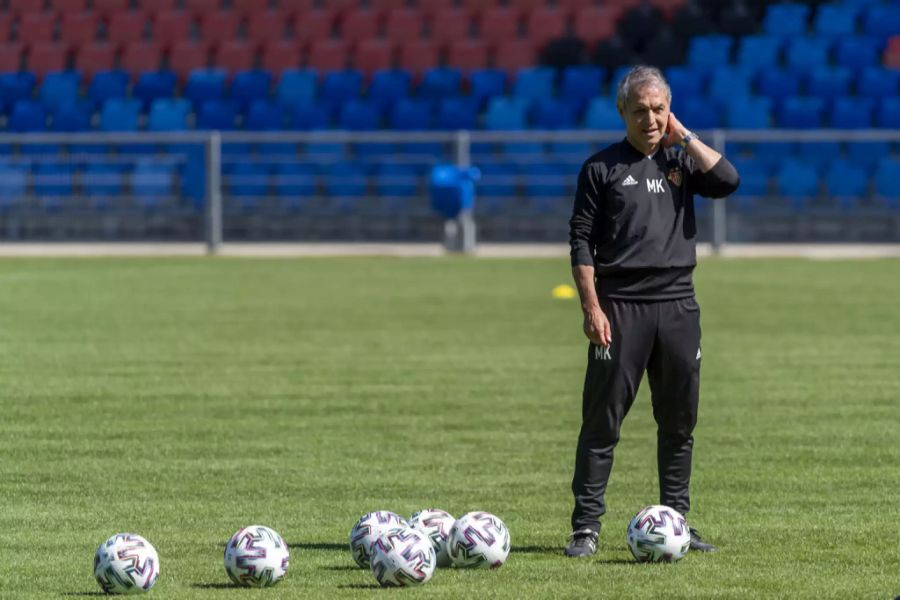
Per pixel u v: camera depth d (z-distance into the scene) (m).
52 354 50.69
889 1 115.12
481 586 21.20
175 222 109.56
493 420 37.75
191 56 120.62
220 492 29.08
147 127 116.12
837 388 42.94
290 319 61.41
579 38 114.88
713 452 33.34
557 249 101.62
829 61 111.88
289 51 119.62
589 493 23.92
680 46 112.44
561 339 54.53
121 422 37.50
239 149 112.00
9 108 120.31
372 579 21.78
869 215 103.31
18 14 126.62
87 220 110.31
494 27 119.00
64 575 22.22
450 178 97.50
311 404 40.31
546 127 110.00
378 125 112.94
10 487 29.53
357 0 122.88
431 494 28.89
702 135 97.69
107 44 122.56
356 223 108.38
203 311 64.62
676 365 23.72
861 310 64.12
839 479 30.20
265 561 21.19
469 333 56.41
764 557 23.23
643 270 23.47
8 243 110.06
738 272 83.50
